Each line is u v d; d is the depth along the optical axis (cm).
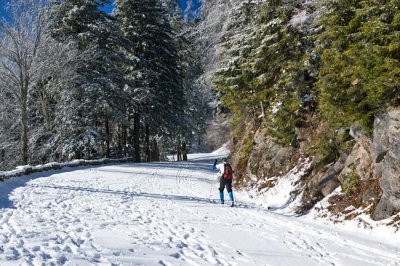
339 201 1215
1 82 2425
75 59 2669
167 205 1330
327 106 1229
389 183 1011
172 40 3847
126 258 691
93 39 2980
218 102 3055
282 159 1706
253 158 1945
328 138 1402
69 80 2666
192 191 1806
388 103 1045
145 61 3447
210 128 5491
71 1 2967
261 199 1636
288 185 1551
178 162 3672
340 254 852
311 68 1524
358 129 1201
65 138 2795
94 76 2920
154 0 3600
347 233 1040
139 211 1177
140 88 3362
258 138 1991
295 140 1673
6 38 2394
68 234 827
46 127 2816
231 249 828
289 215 1341
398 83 970
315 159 1445
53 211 1080
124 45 3259
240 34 2005
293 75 1606
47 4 2745
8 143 2847
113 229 909
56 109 2817
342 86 1170
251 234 978
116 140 4041
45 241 754
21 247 702
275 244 897
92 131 2798
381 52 971
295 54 1608
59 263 626
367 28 1011
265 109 2012
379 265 792
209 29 2555
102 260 668
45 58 2498
